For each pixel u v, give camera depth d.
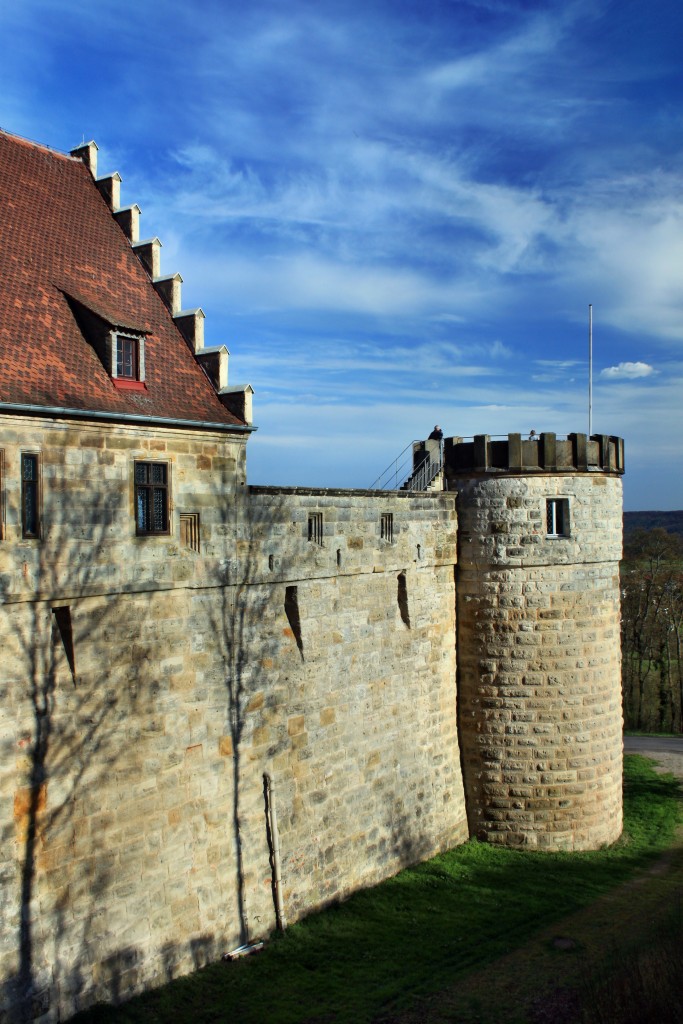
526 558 29.75
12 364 18.45
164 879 20.47
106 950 19.11
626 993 17.97
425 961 21.92
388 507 27.62
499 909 25.20
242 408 22.34
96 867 19.08
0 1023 17.08
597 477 30.78
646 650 72.81
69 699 18.69
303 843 24.27
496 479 29.95
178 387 21.97
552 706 29.89
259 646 23.25
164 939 20.34
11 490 17.55
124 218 24.91
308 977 20.95
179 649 21.03
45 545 18.12
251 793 22.88
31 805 17.92
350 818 25.91
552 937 23.44
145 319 22.94
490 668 30.06
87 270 22.67
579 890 26.67
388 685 27.56
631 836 32.09
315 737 24.92
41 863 18.05
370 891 26.03
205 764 21.62
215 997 19.81
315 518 25.19
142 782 20.12
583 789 30.20
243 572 22.66
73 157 25.66
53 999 17.98
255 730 23.08
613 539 31.34
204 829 21.52
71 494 18.64
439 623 29.94
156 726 20.47
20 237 21.61
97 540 19.12
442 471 31.00
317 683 25.03
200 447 21.52
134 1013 18.86
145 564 20.11
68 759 18.62
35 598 17.94
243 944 22.17
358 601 26.55
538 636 29.86
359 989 20.39
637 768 46.03
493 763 30.08
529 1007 19.28
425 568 29.22
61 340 20.14
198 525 21.45
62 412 18.22
